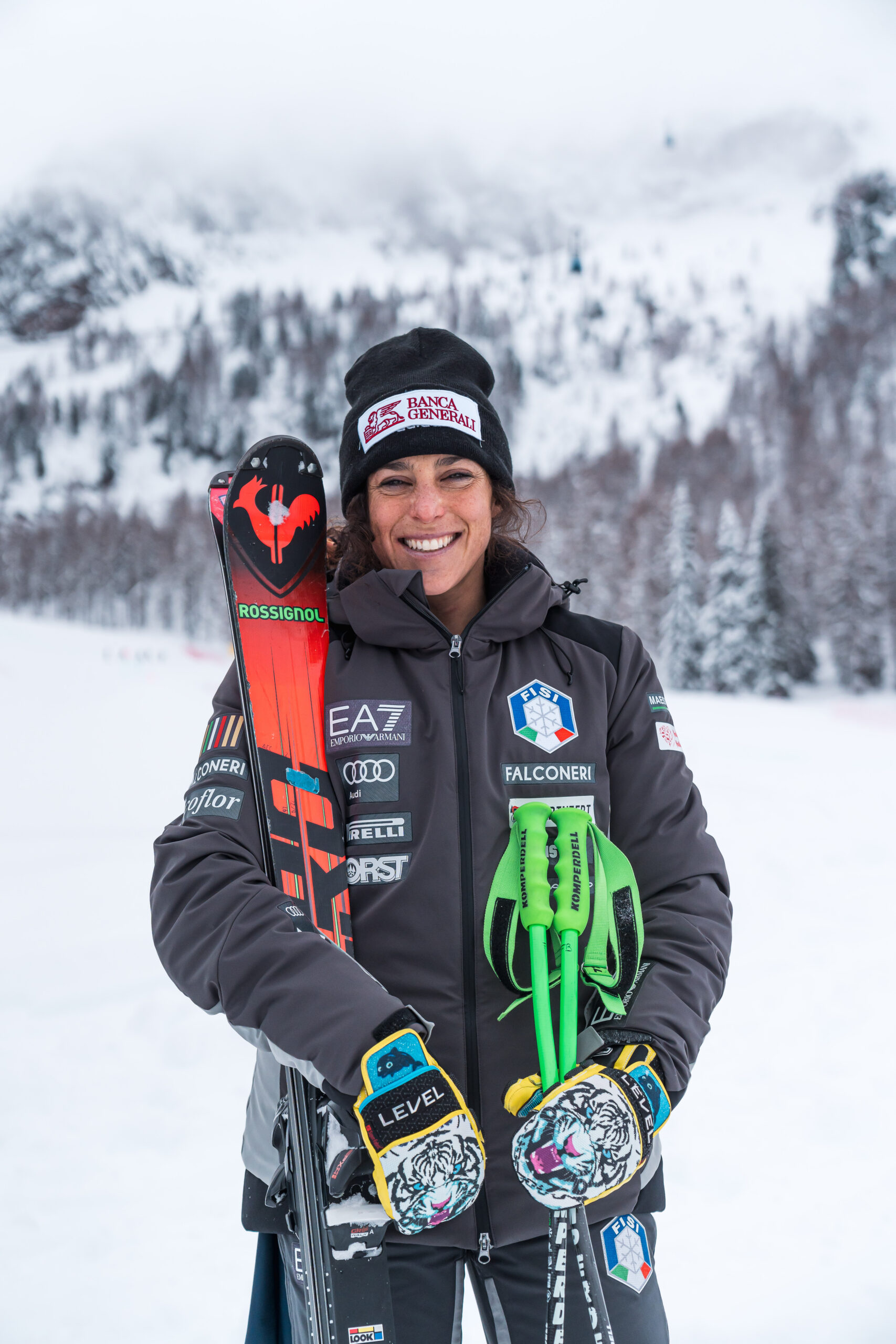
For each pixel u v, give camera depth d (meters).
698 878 1.19
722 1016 3.54
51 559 83.19
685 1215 2.31
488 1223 1.06
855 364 109.44
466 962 1.10
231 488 1.25
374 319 191.25
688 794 1.24
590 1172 0.91
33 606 81.88
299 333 190.12
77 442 160.00
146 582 80.25
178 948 1.03
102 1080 3.09
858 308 145.75
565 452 155.75
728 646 38.72
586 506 58.91
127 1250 2.19
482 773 1.16
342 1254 0.97
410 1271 1.06
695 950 1.12
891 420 88.56
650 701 1.27
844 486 58.53
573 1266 1.06
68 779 10.95
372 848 1.14
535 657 1.24
